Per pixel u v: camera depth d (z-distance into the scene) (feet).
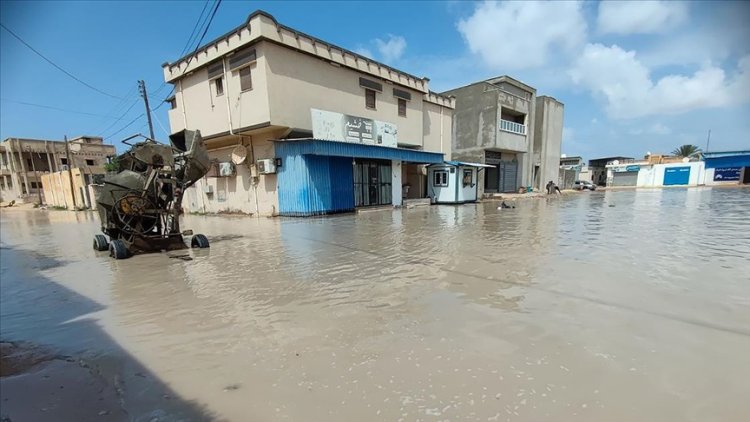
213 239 33.27
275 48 46.21
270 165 50.16
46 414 8.40
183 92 57.77
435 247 25.61
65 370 10.42
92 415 8.25
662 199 70.03
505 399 7.94
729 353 9.63
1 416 8.41
